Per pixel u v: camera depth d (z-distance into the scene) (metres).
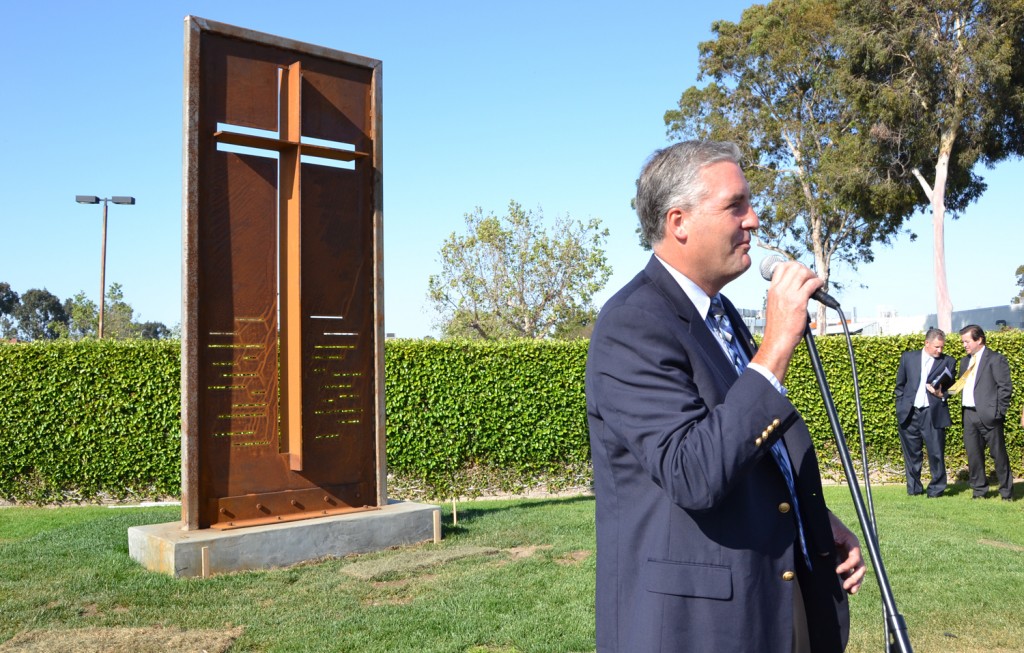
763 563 1.83
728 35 40.28
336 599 5.56
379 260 7.66
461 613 5.19
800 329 1.83
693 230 2.03
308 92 7.27
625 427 1.84
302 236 7.19
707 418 1.76
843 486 12.40
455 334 29.47
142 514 9.00
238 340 6.86
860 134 31.20
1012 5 26.75
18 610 5.23
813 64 38.16
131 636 4.74
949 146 29.12
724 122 40.22
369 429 7.60
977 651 4.64
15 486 11.42
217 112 6.75
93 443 11.52
